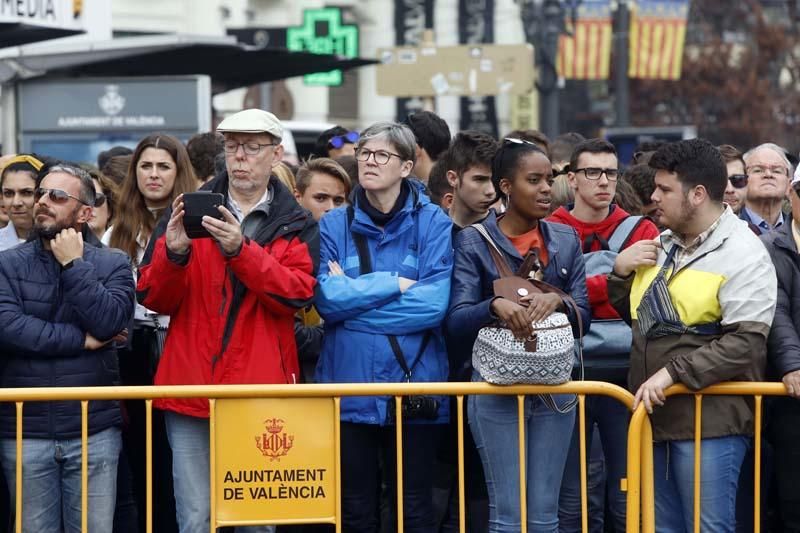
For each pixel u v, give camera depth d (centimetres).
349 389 932
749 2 6856
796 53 7031
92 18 2592
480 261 970
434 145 1297
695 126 6644
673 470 957
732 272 927
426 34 2716
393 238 995
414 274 988
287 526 1074
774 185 1307
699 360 921
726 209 948
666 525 967
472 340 966
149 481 924
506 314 912
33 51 2098
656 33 4769
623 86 4347
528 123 5209
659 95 6606
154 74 2289
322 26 3616
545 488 961
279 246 966
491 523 966
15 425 951
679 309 940
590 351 1058
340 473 949
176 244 931
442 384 937
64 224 960
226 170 999
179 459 955
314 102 5128
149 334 1083
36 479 951
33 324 945
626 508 977
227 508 930
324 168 1199
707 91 6612
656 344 947
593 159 1098
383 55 2669
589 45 4428
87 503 952
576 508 1063
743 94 6625
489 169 1082
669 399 946
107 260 987
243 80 2403
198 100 2102
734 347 919
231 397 925
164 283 942
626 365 1063
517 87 2612
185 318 966
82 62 2064
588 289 1045
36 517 955
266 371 953
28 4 1858
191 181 1152
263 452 930
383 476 1097
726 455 945
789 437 988
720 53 6631
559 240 979
